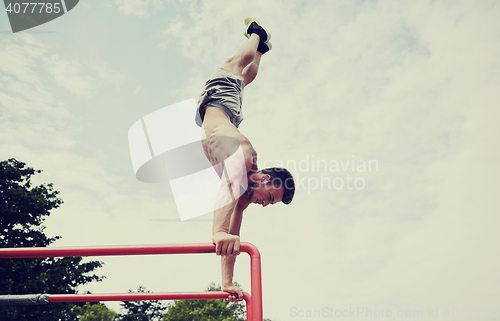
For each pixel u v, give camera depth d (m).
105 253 1.58
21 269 14.59
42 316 15.25
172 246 1.56
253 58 2.46
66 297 1.91
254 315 1.49
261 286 1.54
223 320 33.69
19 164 17.86
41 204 17.08
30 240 16.97
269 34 2.62
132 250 1.57
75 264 16.34
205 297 1.86
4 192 16.81
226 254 1.51
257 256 1.58
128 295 1.91
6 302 1.88
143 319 33.97
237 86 2.26
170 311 34.72
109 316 30.94
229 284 1.88
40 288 14.80
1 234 16.47
